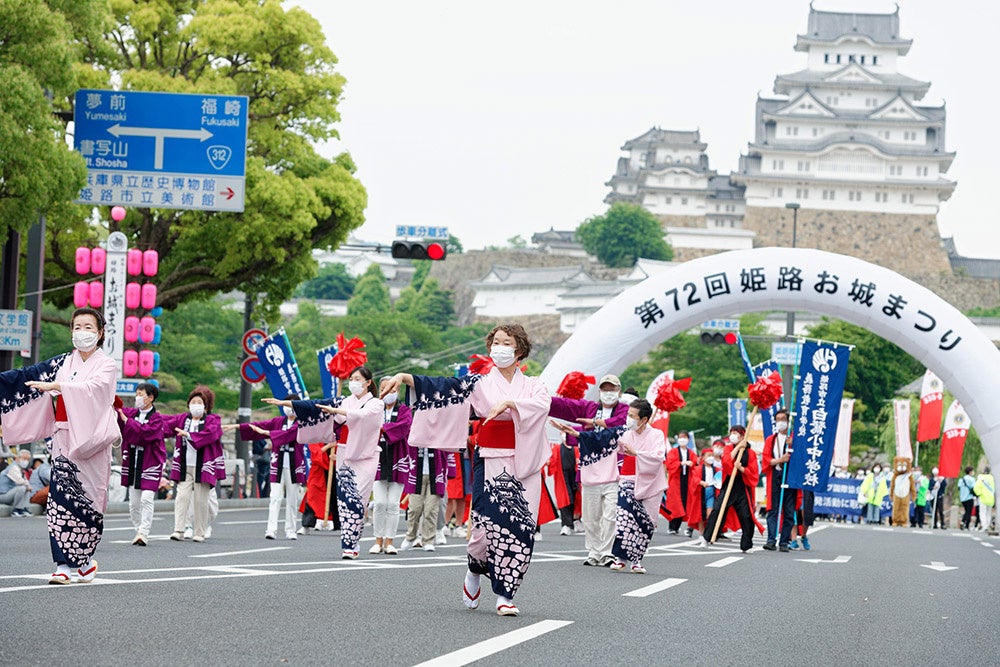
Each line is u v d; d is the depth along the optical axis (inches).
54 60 1039.6
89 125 1145.4
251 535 750.5
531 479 375.2
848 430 1875.0
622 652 315.3
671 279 1025.5
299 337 3494.1
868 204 6028.5
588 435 598.2
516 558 373.4
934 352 999.6
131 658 272.5
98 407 384.8
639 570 583.2
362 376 594.2
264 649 291.6
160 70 1425.9
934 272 5920.3
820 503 1798.7
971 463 2331.4
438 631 333.7
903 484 1699.1
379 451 625.9
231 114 1151.6
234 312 3058.6
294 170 1467.8
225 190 1150.3
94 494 396.2
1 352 1096.8
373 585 451.5
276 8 1417.3
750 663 311.9
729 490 816.3
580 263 5890.8
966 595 549.6
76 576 404.5
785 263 1015.6
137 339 1211.9
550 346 5423.2
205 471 674.2
